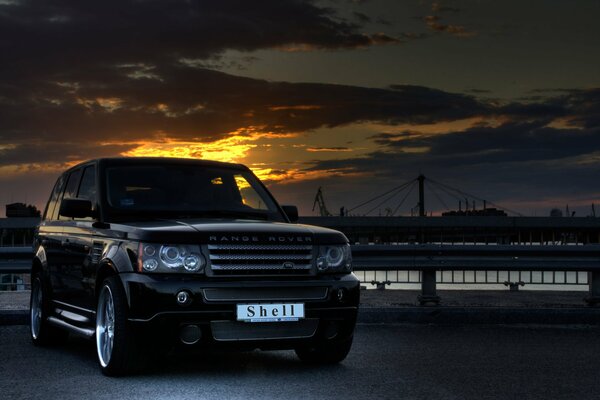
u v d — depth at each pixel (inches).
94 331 280.4
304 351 297.0
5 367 287.1
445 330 399.2
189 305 251.4
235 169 331.3
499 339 367.9
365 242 591.2
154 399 230.7
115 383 254.8
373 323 424.2
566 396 241.0
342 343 286.4
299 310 262.2
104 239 280.2
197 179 314.2
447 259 453.4
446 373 277.6
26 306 453.7
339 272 275.7
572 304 462.9
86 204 292.0
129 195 298.8
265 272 262.1
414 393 242.7
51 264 334.0
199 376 267.7
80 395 236.2
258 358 309.4
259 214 309.4
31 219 565.6
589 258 454.6
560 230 596.4
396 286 642.2
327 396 236.7
